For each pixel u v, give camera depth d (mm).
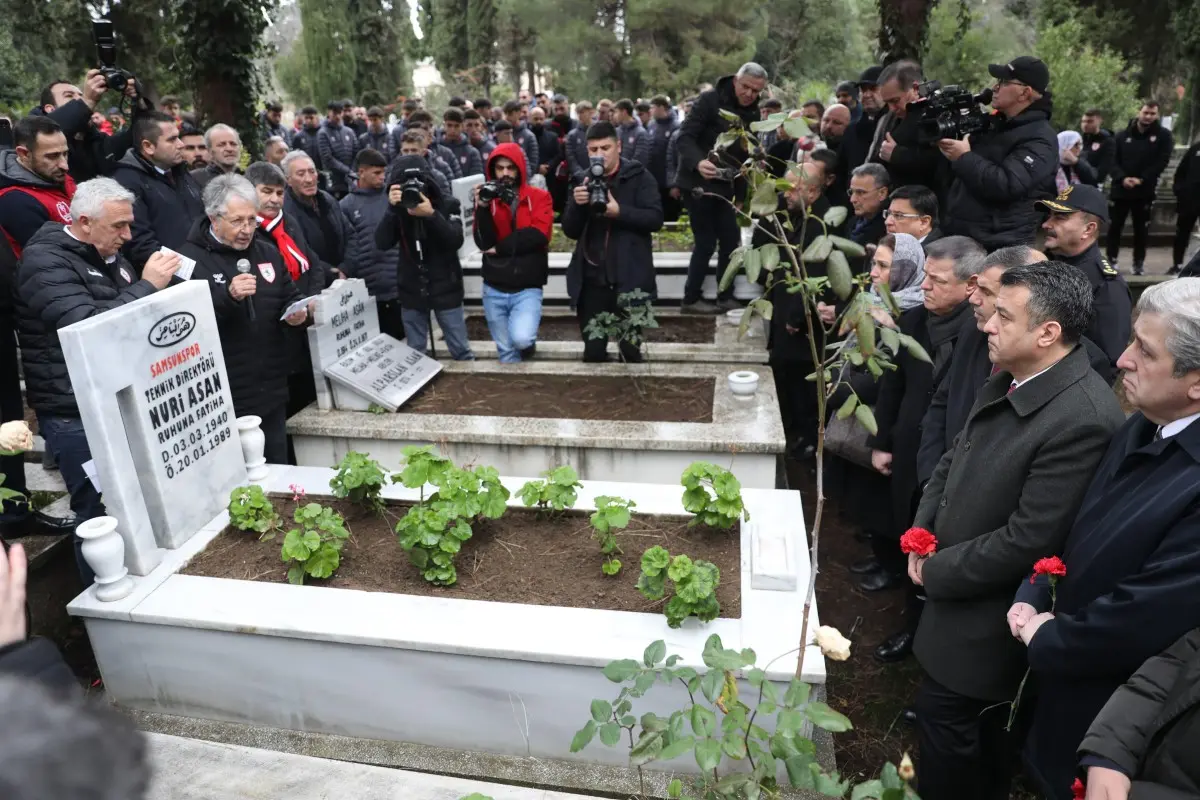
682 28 25000
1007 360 2318
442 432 4488
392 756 2834
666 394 5047
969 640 2414
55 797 624
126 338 3098
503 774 2732
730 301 6996
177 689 3049
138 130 4574
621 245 5336
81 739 670
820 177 5004
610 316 5289
